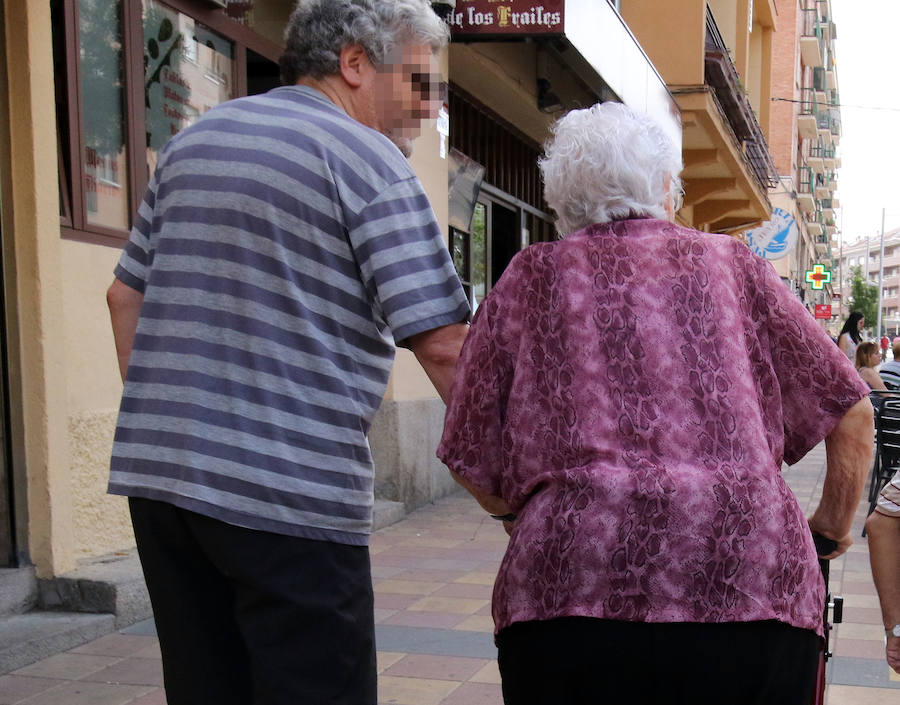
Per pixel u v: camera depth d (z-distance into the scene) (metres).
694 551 1.49
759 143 17.59
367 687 1.81
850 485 1.66
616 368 1.57
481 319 1.69
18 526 4.00
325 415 1.72
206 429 1.69
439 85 2.01
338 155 1.74
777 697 1.52
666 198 1.74
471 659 3.69
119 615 3.98
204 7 5.48
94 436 4.40
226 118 1.81
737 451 1.54
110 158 4.67
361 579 1.80
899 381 9.05
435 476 7.62
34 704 3.16
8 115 3.94
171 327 1.75
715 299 1.59
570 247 1.65
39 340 3.97
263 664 1.68
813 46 44.62
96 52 4.55
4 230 3.96
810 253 65.25
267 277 1.71
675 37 12.46
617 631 1.50
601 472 1.52
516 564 1.58
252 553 1.68
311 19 1.91
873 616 4.41
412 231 1.77
